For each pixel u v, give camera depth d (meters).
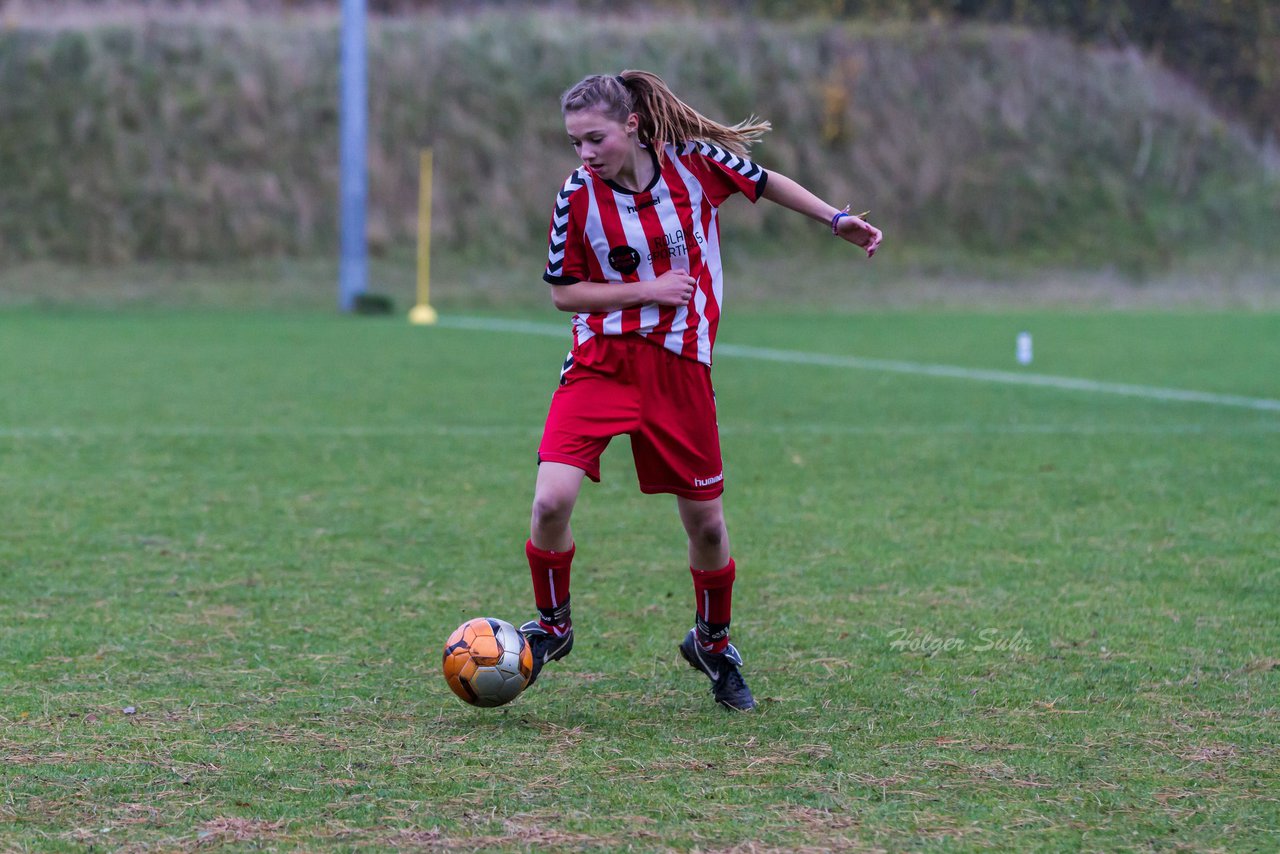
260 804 10.50
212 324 66.06
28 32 94.12
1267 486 25.67
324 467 27.66
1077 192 103.56
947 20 115.62
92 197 87.94
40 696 13.25
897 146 103.06
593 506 23.88
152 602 17.11
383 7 109.19
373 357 50.75
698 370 13.04
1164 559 19.64
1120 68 112.94
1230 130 112.38
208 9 104.00
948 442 31.34
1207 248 101.56
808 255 95.94
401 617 16.56
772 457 29.12
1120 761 11.48
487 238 92.56
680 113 12.63
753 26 108.94
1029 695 13.39
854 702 13.23
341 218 91.12
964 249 99.00
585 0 114.00
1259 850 9.63
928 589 17.91
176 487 25.27
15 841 9.76
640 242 12.72
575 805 10.48
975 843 9.74
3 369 45.16
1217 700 13.20
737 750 11.83
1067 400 39.41
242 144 92.44
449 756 11.63
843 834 9.91
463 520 22.61
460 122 97.19
